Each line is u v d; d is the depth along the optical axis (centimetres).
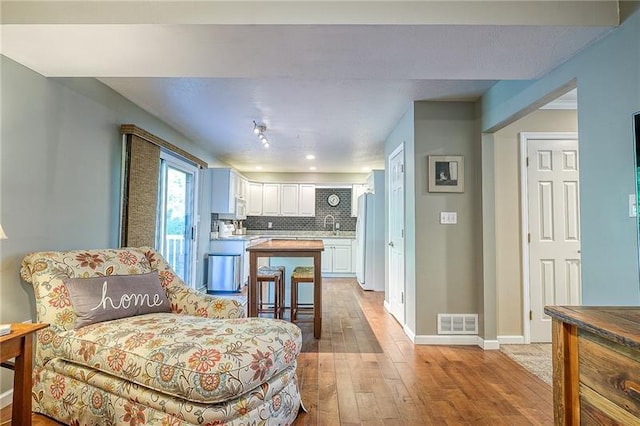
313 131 450
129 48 196
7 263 210
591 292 184
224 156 621
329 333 371
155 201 374
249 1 171
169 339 177
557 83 216
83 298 204
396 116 390
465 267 339
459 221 341
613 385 97
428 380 255
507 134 339
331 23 170
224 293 575
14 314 214
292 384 201
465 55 201
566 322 112
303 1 170
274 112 377
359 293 596
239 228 780
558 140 338
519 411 212
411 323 352
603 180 178
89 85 282
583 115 193
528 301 335
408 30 175
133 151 330
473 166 342
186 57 205
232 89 312
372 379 257
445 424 198
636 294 158
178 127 436
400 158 407
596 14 170
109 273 233
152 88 310
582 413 108
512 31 175
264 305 451
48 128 240
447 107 344
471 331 336
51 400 195
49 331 198
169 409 161
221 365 159
